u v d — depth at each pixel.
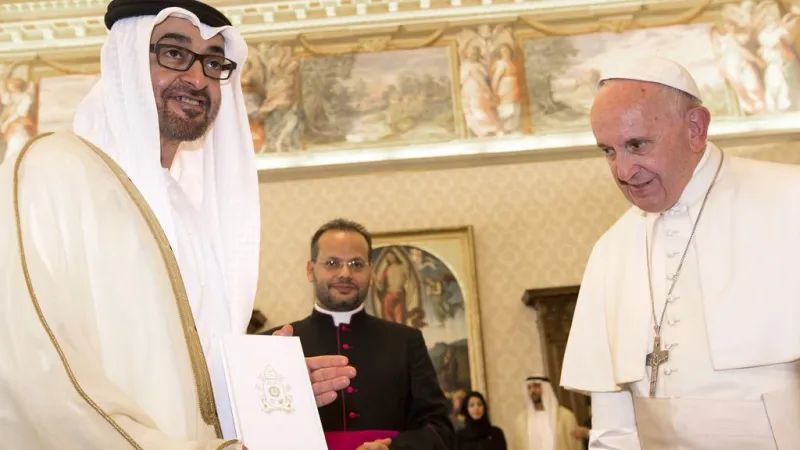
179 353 1.92
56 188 1.91
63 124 8.85
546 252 8.51
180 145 2.66
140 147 2.27
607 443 2.75
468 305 8.23
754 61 8.88
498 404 8.05
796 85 8.78
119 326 1.87
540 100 8.97
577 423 7.75
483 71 9.06
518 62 9.09
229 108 2.69
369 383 3.46
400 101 9.01
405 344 3.64
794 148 8.56
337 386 2.41
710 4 9.08
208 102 2.46
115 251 1.92
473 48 9.15
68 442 1.62
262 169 8.73
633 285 2.71
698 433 2.38
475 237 8.57
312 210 8.65
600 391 2.74
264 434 2.00
